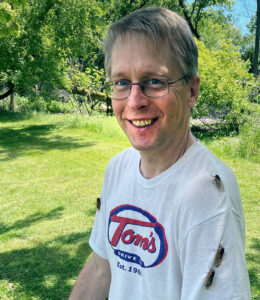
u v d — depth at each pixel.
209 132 15.55
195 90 1.28
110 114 20.28
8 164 11.40
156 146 1.20
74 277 4.94
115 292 1.31
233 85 14.61
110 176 1.44
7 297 4.46
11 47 15.79
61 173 10.37
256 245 5.63
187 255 1.07
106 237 1.39
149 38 1.15
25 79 16.47
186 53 1.19
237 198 1.12
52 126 18.91
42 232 6.38
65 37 16.11
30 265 5.26
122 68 1.19
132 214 1.27
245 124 12.64
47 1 15.48
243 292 0.99
